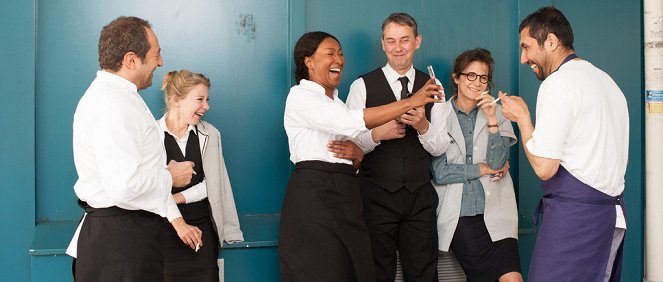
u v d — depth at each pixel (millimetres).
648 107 4199
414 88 3787
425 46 4348
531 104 4434
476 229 3789
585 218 3045
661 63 4156
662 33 4145
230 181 4199
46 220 3980
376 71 3797
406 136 3711
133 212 2754
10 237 3859
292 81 4191
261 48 4180
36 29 3889
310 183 3348
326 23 4223
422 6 4332
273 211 4270
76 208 4016
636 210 4605
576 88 2980
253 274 3826
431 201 3764
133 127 2688
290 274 3365
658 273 4227
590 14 4488
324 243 3320
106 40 2760
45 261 3594
